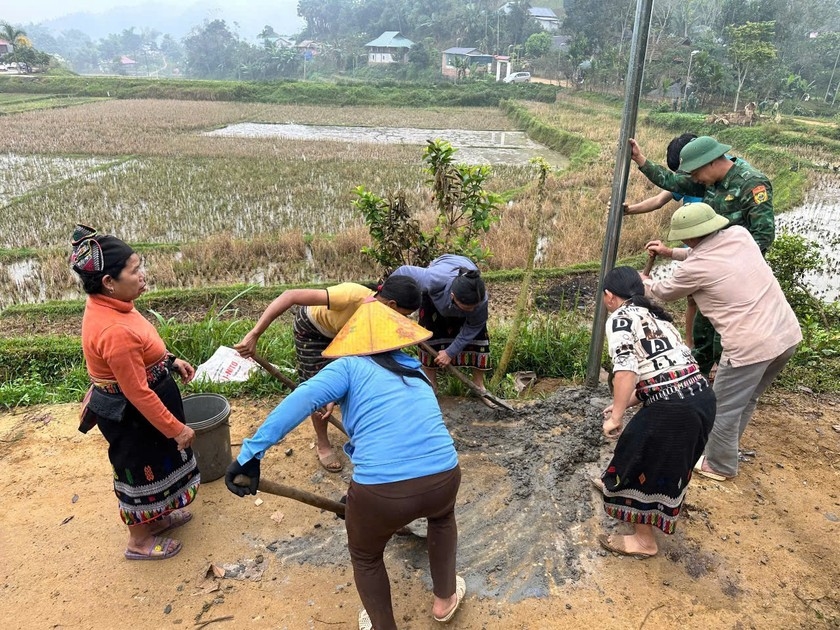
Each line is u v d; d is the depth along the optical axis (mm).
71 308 8859
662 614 2947
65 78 50531
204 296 9180
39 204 15531
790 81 39688
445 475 2488
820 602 3027
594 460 3961
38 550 3391
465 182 5289
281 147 25547
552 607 2986
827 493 3791
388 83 52781
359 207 5344
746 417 3926
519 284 9703
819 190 18094
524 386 5184
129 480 3090
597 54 52562
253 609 3010
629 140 4070
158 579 3193
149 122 33375
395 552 3344
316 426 3949
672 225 3498
